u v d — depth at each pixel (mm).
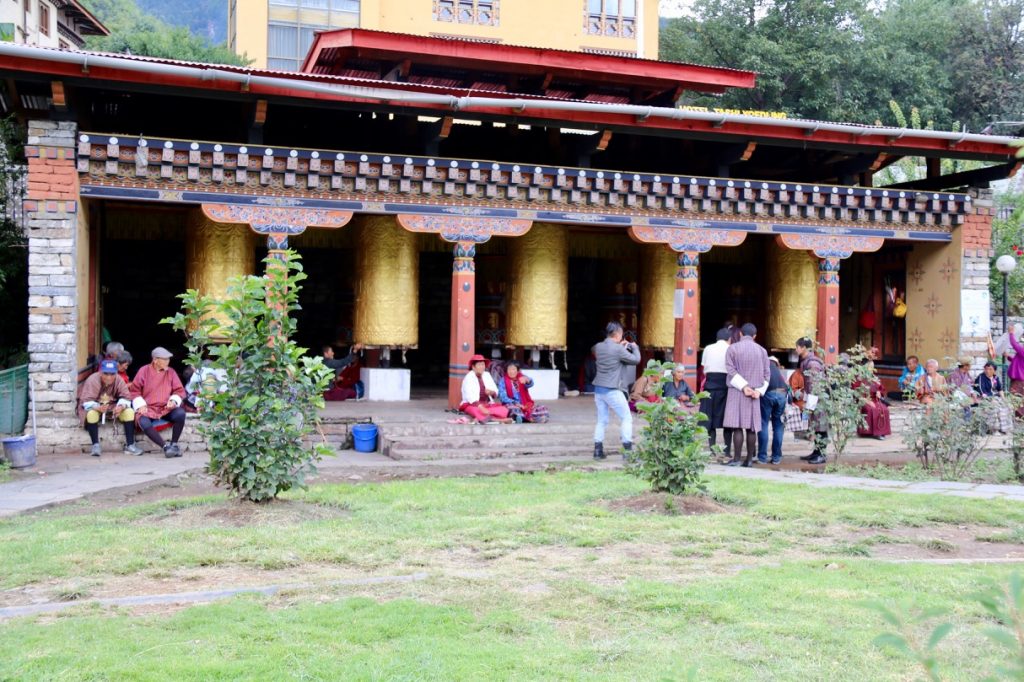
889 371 23875
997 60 47562
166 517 9898
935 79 46250
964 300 22031
